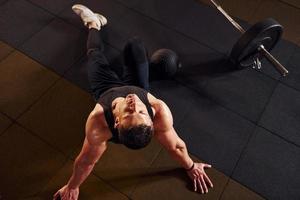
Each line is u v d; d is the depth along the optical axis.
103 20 2.44
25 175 1.99
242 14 2.69
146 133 1.37
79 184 1.81
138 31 2.55
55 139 2.11
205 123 2.22
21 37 2.46
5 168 2.00
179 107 2.27
